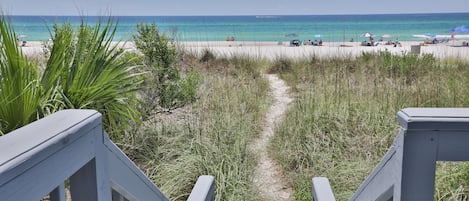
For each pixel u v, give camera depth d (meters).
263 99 5.66
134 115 3.05
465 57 9.39
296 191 2.91
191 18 94.00
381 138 3.46
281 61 9.40
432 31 45.06
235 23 63.53
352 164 3.04
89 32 3.14
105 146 0.89
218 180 2.84
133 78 3.23
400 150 0.87
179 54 6.79
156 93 4.32
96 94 2.60
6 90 2.06
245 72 7.57
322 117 3.90
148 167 3.14
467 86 4.82
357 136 3.52
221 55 10.27
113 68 2.75
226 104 4.70
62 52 2.45
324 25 55.25
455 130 0.83
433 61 7.85
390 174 0.95
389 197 0.99
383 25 54.75
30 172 0.60
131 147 3.20
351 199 1.35
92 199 0.85
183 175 2.88
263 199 2.85
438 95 4.57
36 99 2.19
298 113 4.23
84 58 2.86
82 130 0.76
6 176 0.54
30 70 2.27
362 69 7.13
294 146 3.44
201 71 7.12
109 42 2.77
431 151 0.84
